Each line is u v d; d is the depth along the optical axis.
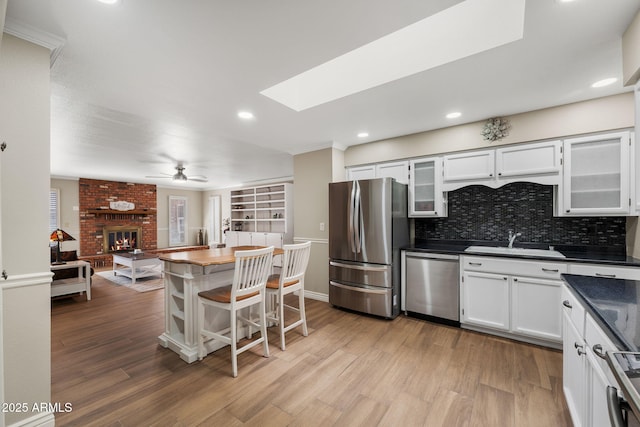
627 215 2.42
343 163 4.19
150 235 8.57
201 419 1.68
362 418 1.69
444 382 2.05
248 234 7.84
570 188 2.63
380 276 3.31
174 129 3.33
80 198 7.24
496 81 2.20
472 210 3.46
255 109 2.71
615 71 2.06
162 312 3.63
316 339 2.78
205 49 1.74
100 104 2.56
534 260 2.56
